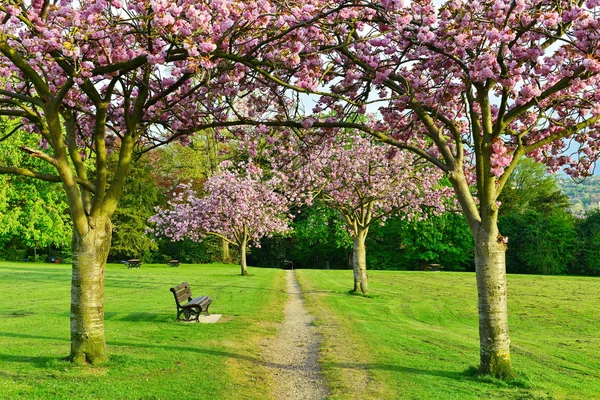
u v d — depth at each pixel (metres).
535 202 61.25
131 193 54.31
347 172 23.12
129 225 53.41
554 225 52.88
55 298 19.16
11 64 9.38
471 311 21.53
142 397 7.26
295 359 10.91
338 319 16.36
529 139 10.84
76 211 8.53
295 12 8.36
